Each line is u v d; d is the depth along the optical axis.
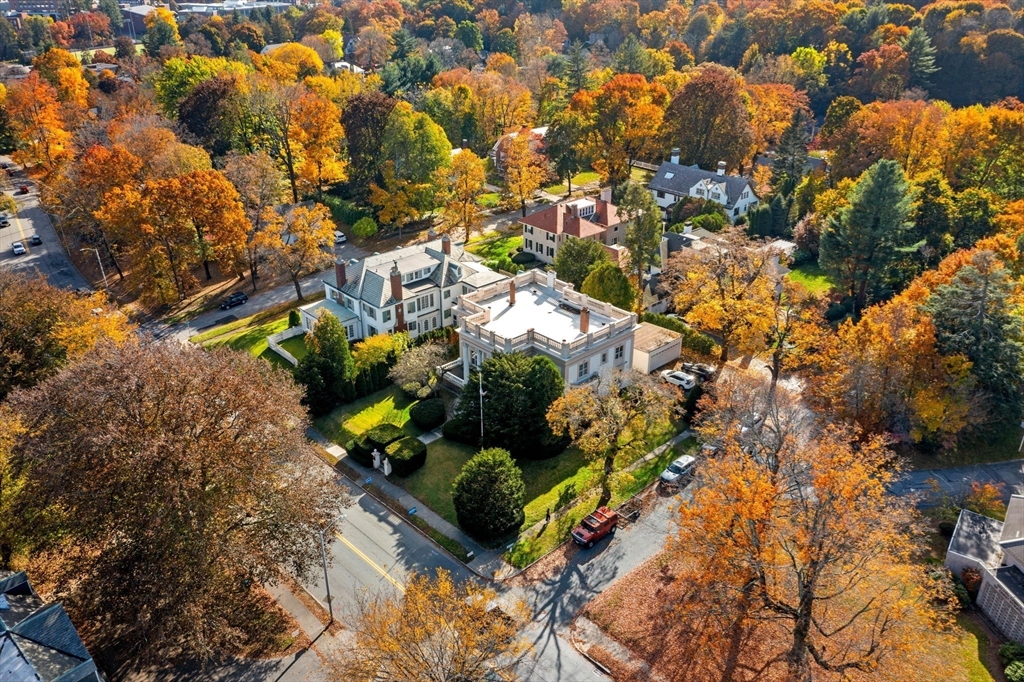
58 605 39.56
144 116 126.00
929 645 39.78
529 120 161.00
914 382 59.31
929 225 88.38
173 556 39.88
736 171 136.88
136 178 103.75
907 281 86.19
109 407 42.09
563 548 51.62
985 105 154.88
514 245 111.00
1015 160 103.94
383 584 48.88
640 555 50.69
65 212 104.56
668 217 120.62
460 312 72.69
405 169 115.62
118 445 40.53
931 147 111.31
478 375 61.66
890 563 40.12
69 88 158.00
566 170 128.25
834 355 63.00
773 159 126.81
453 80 167.50
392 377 71.06
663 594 46.91
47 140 124.88
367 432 63.50
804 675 37.28
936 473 59.41
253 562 43.31
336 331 68.94
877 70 158.62
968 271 59.72
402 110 119.00
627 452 61.09
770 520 38.47
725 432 52.56
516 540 52.44
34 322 64.38
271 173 101.44
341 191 125.81
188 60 170.38
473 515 51.34
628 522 54.09
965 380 57.94
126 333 70.12
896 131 113.88
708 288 72.94
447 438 64.50
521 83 175.12
